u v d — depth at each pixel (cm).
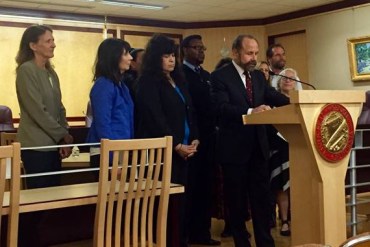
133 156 195
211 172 340
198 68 347
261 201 272
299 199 200
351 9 683
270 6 711
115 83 242
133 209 201
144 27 788
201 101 334
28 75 245
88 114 474
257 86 275
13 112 681
